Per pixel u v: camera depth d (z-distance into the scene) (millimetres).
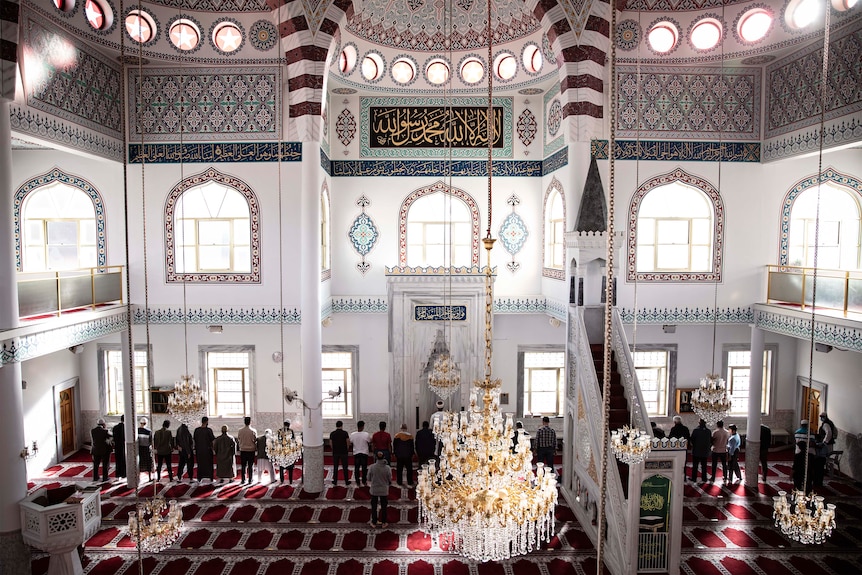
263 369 11234
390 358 11086
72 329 8086
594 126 8875
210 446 9367
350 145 11602
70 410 11078
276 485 9453
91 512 7066
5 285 6730
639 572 6875
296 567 7102
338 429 9398
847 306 7883
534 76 10688
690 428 11344
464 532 4402
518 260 11664
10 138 6730
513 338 11625
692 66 9516
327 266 11250
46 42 7621
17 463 6898
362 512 8523
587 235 8383
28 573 6945
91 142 8758
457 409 11141
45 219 10227
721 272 9766
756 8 8898
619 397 8102
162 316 9945
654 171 9578
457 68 11211
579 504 8367
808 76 8609
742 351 11469
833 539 7801
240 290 9953
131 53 9039
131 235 9867
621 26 9266
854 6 7723
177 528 5520
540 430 9141
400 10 10820
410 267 11172
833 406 10422
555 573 6996
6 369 6781
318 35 8773
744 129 9672
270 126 9773
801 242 10000
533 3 8859
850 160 9648
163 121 9805
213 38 9547
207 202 10117
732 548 7559
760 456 9641
